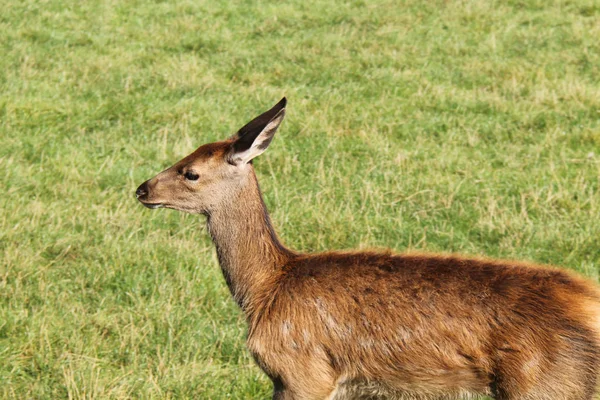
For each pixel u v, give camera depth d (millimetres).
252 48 51781
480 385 18656
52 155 36031
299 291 19500
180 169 20594
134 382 21906
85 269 27250
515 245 28422
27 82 43844
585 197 31453
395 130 38625
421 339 18547
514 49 50906
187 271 27047
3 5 58875
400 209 30969
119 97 42344
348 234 29344
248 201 20391
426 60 48781
